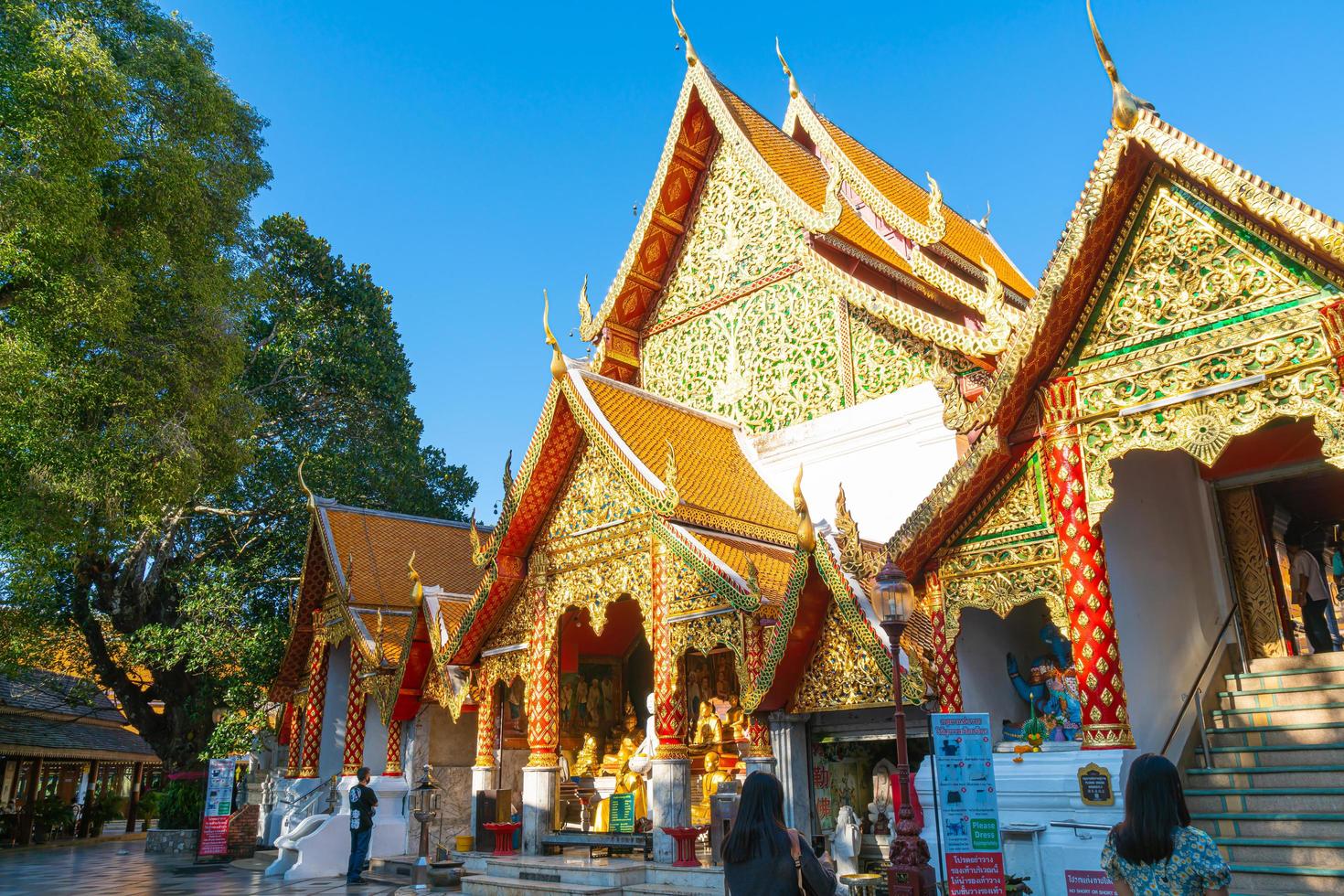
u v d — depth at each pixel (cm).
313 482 2950
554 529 1516
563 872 1265
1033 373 923
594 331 1969
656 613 1309
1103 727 853
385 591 2069
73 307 1497
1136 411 870
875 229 1888
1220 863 431
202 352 1873
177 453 1738
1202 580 1158
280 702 2375
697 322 1908
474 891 1349
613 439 1385
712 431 1664
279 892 1520
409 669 1770
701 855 1305
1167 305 871
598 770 1677
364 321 3569
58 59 1480
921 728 1122
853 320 1645
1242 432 812
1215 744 1030
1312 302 794
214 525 2952
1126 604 955
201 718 2670
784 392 1711
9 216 1412
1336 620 1281
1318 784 916
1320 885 791
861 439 1561
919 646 1016
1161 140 838
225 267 2003
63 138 1470
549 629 1498
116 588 2578
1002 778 899
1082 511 888
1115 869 461
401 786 1811
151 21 1973
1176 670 1025
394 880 1634
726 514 1373
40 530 1572
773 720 1158
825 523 1455
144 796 4025
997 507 958
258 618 2753
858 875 945
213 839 2188
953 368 1492
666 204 1952
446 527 2377
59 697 3444
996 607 941
